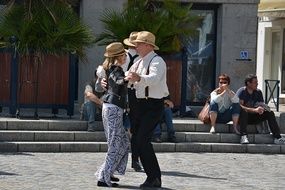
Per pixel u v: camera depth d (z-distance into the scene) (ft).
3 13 59.57
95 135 54.65
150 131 37.88
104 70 38.60
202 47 72.54
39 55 58.03
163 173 44.16
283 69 95.55
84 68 66.95
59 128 55.36
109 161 38.27
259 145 56.39
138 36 37.65
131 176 42.09
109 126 38.01
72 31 57.98
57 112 62.03
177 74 63.10
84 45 59.26
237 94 57.98
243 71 71.92
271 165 49.93
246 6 71.61
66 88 59.47
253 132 58.34
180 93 63.21
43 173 42.37
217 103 57.00
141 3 62.08
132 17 60.75
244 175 44.80
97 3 67.56
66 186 38.11
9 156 49.47
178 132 56.70
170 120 55.36
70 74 59.41
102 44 61.46
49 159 48.60
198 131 57.77
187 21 62.28
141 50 37.68
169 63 62.90
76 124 55.57
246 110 56.90
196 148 55.31
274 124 57.31
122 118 38.19
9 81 58.75
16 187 37.45
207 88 72.79
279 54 95.96
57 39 57.82
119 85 37.81
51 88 59.16
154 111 37.78
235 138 56.85
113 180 39.24
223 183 41.32
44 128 55.16
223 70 71.82
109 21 61.11
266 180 43.16
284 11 87.51
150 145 38.11
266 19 95.61
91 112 55.01
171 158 51.24
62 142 53.36
